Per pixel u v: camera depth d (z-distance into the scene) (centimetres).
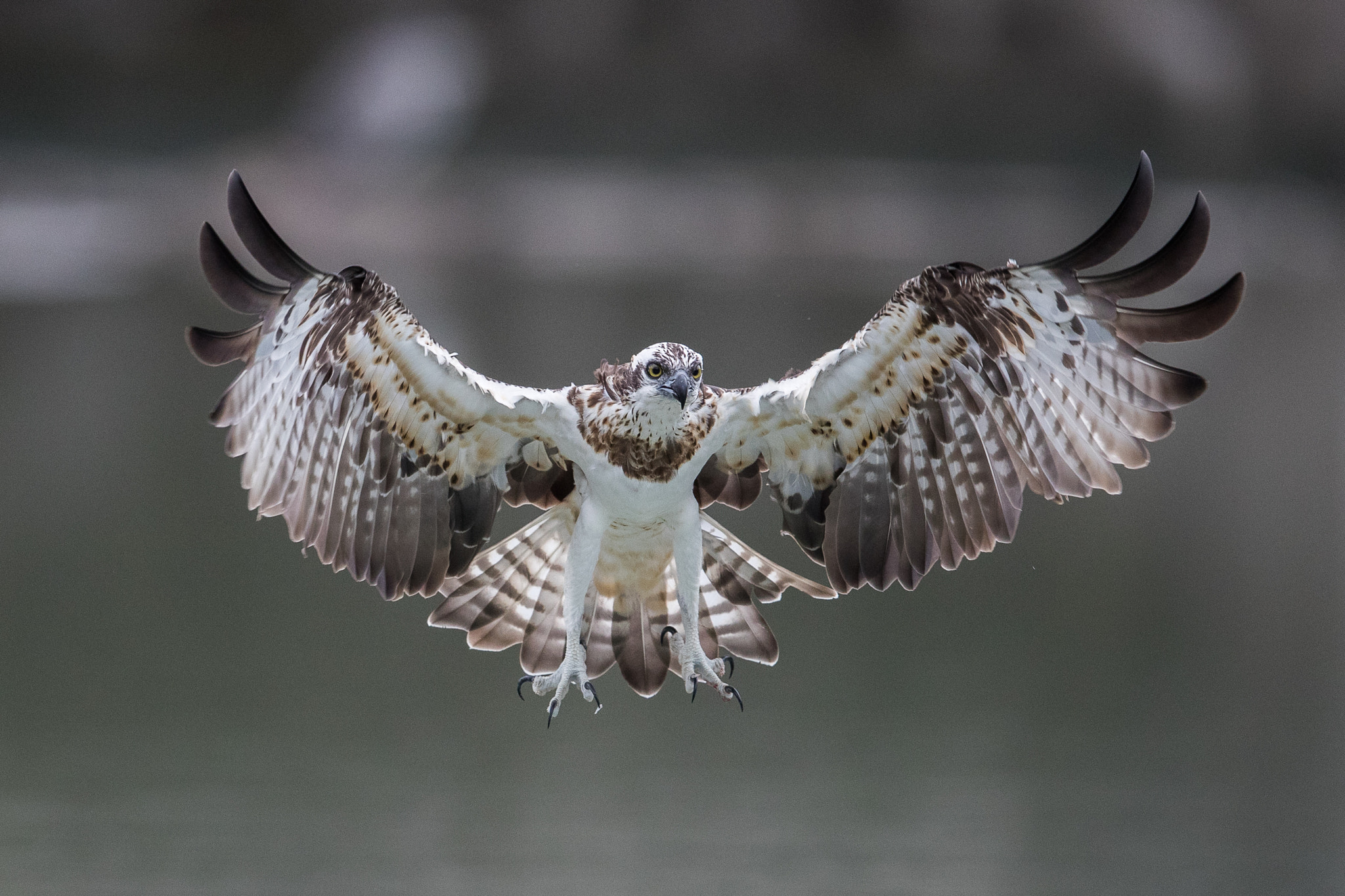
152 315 3559
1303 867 1258
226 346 805
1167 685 1677
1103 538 2183
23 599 1880
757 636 935
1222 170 4756
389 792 1393
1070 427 875
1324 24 4688
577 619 898
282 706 1606
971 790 1406
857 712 1611
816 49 4856
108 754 1458
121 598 1906
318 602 1944
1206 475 2452
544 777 1442
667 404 879
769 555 2023
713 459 952
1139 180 819
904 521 927
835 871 1238
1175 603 1933
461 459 912
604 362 924
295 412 851
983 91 4809
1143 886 1229
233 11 4856
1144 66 4756
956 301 862
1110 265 4259
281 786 1404
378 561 905
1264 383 3056
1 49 4762
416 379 872
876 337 879
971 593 1997
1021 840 1303
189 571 2016
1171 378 840
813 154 4784
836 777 1438
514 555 939
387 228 4516
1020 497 896
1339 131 4753
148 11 4850
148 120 4834
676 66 4884
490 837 1307
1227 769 1453
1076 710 1603
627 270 4256
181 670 1698
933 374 891
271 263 806
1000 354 875
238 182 796
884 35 4825
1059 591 1969
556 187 4662
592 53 4875
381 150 4678
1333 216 4628
